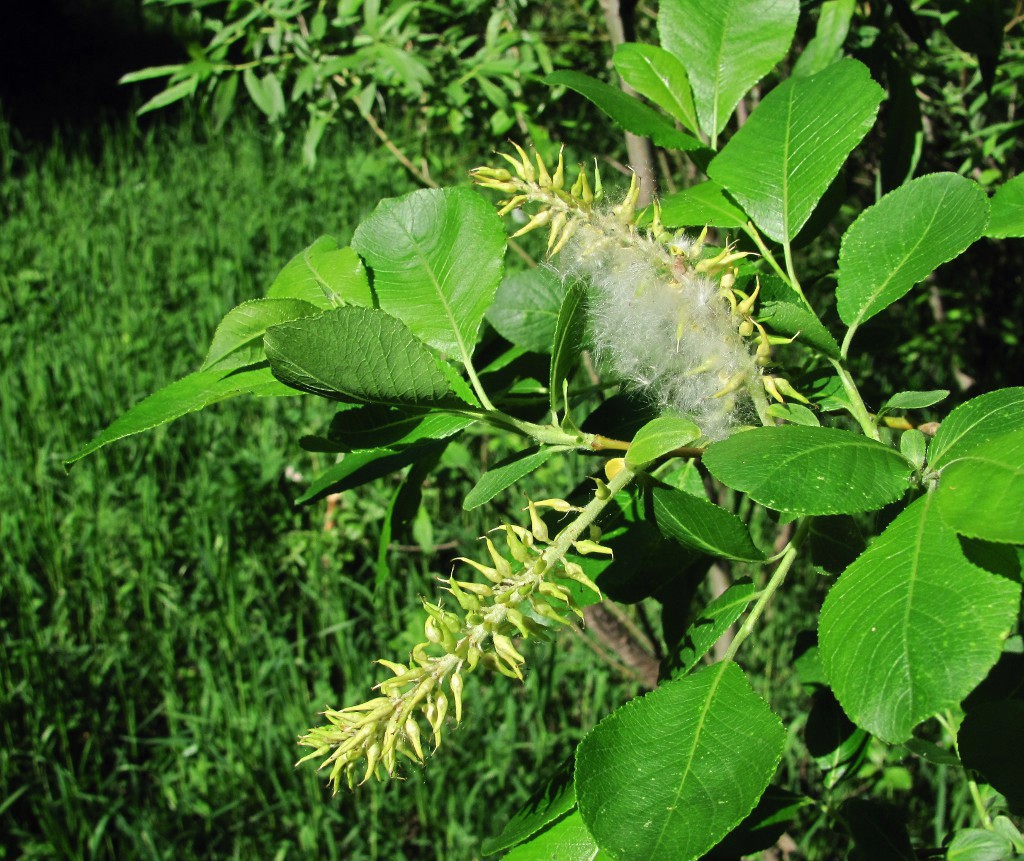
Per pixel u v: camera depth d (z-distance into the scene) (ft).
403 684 3.14
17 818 13.02
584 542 3.22
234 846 12.69
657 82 4.81
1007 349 14.52
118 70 37.37
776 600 14.80
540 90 10.49
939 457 3.27
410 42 10.07
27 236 25.46
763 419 3.71
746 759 3.20
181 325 21.42
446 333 4.04
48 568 15.25
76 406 17.81
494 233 4.06
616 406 4.48
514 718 13.12
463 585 3.18
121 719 14.17
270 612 14.92
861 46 6.89
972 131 10.99
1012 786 3.65
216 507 15.72
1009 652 4.59
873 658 2.75
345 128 30.45
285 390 3.75
